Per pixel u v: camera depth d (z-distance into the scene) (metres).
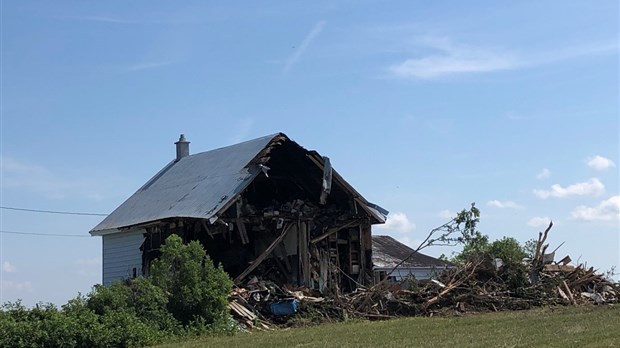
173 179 38.97
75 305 23.53
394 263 44.56
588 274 36.22
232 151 37.09
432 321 25.89
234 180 32.88
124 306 24.34
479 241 35.28
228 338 23.48
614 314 26.22
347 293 32.72
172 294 25.92
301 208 34.59
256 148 34.66
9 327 21.14
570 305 32.66
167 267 26.41
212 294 26.17
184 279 26.11
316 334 22.89
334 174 34.19
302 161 34.69
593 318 24.62
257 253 35.16
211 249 34.31
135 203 38.69
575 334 19.58
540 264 35.09
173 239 26.91
